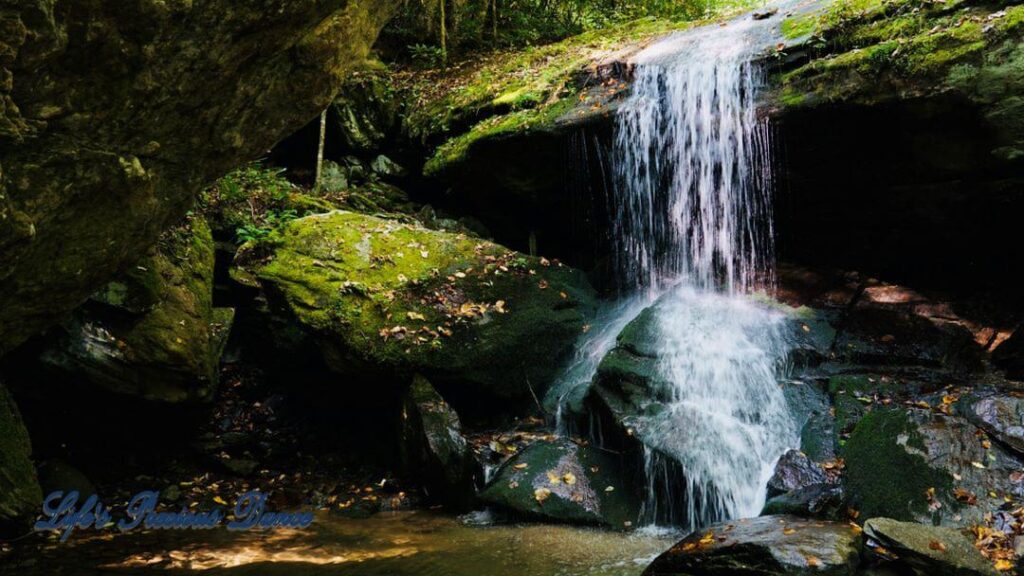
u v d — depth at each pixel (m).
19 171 2.70
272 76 3.60
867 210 6.52
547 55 9.98
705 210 7.14
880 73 5.62
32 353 5.25
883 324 6.08
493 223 8.98
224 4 2.91
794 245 7.27
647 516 5.05
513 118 7.96
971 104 5.22
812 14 6.91
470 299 6.75
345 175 9.63
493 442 5.82
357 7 3.90
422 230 7.45
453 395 6.39
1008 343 5.65
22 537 4.62
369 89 10.10
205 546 4.62
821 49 6.26
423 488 5.68
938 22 5.64
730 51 6.95
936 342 5.74
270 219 7.48
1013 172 5.36
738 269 7.11
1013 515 3.95
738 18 8.75
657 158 7.31
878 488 4.38
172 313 5.93
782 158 6.47
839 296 6.84
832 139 6.11
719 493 4.87
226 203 7.66
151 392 5.71
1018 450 4.34
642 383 5.71
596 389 5.84
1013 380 5.31
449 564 4.25
